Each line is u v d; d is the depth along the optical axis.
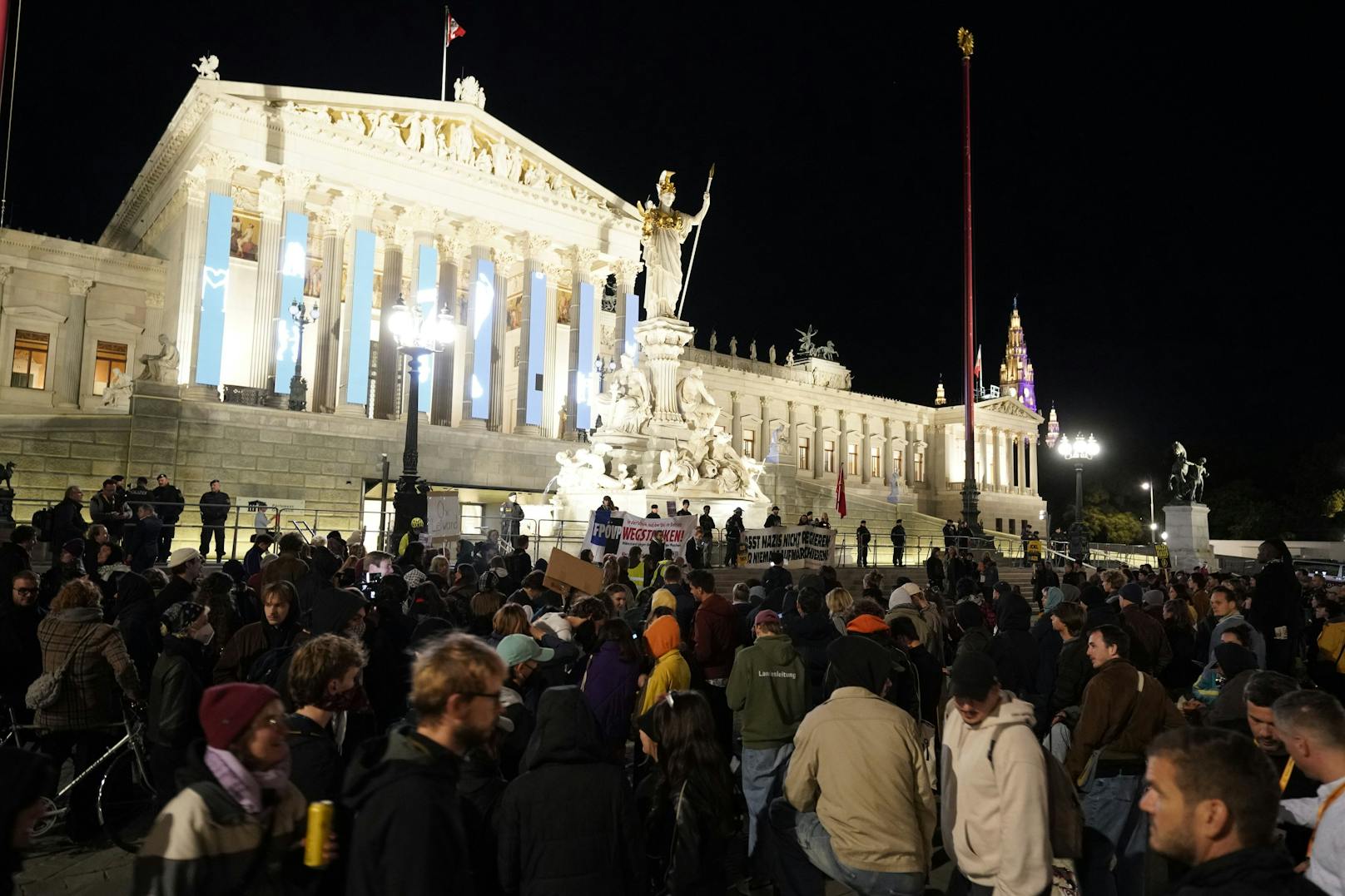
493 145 59.62
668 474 35.38
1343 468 87.81
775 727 7.96
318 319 52.22
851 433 92.69
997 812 5.34
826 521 37.72
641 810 7.12
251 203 54.06
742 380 83.50
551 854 4.95
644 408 36.56
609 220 64.00
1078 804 5.70
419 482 24.33
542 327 59.91
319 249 57.75
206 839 3.97
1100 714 6.66
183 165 51.69
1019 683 10.03
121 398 48.41
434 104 56.19
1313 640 16.11
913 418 98.50
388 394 53.38
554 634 9.46
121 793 9.51
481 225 57.97
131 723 9.35
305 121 51.25
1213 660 9.84
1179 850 3.56
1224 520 90.88
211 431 43.44
